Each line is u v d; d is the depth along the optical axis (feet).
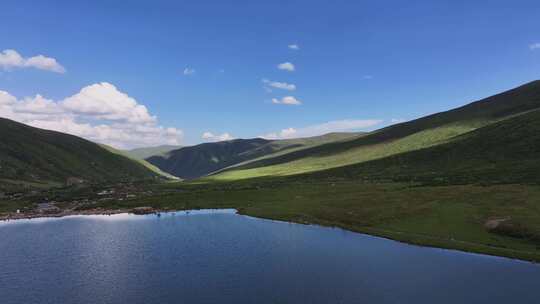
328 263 238.48
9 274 226.58
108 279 214.90
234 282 206.49
